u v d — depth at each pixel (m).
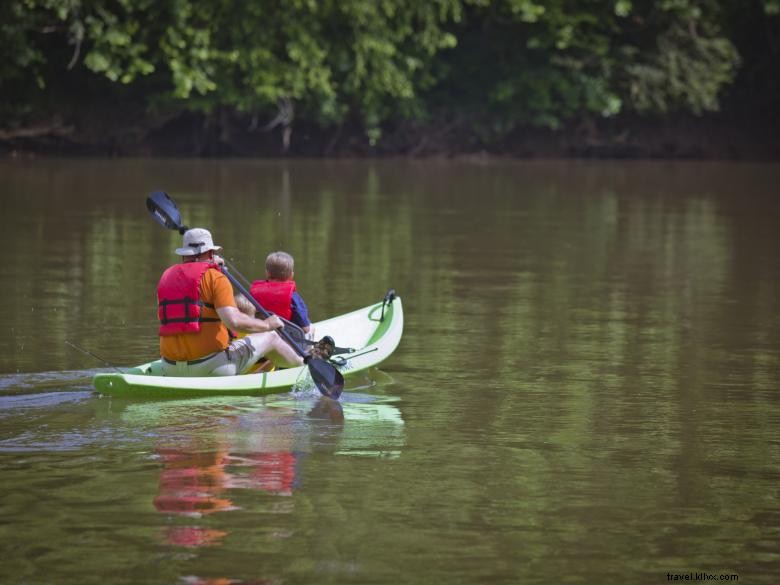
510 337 25.95
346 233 45.84
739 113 109.44
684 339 25.95
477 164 96.31
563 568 12.67
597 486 15.38
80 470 15.65
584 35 101.06
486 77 102.88
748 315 29.20
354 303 29.72
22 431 17.55
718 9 102.19
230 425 18.16
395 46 97.25
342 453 16.70
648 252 41.75
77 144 91.94
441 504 14.55
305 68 91.12
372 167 89.19
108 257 37.69
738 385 21.47
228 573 12.38
